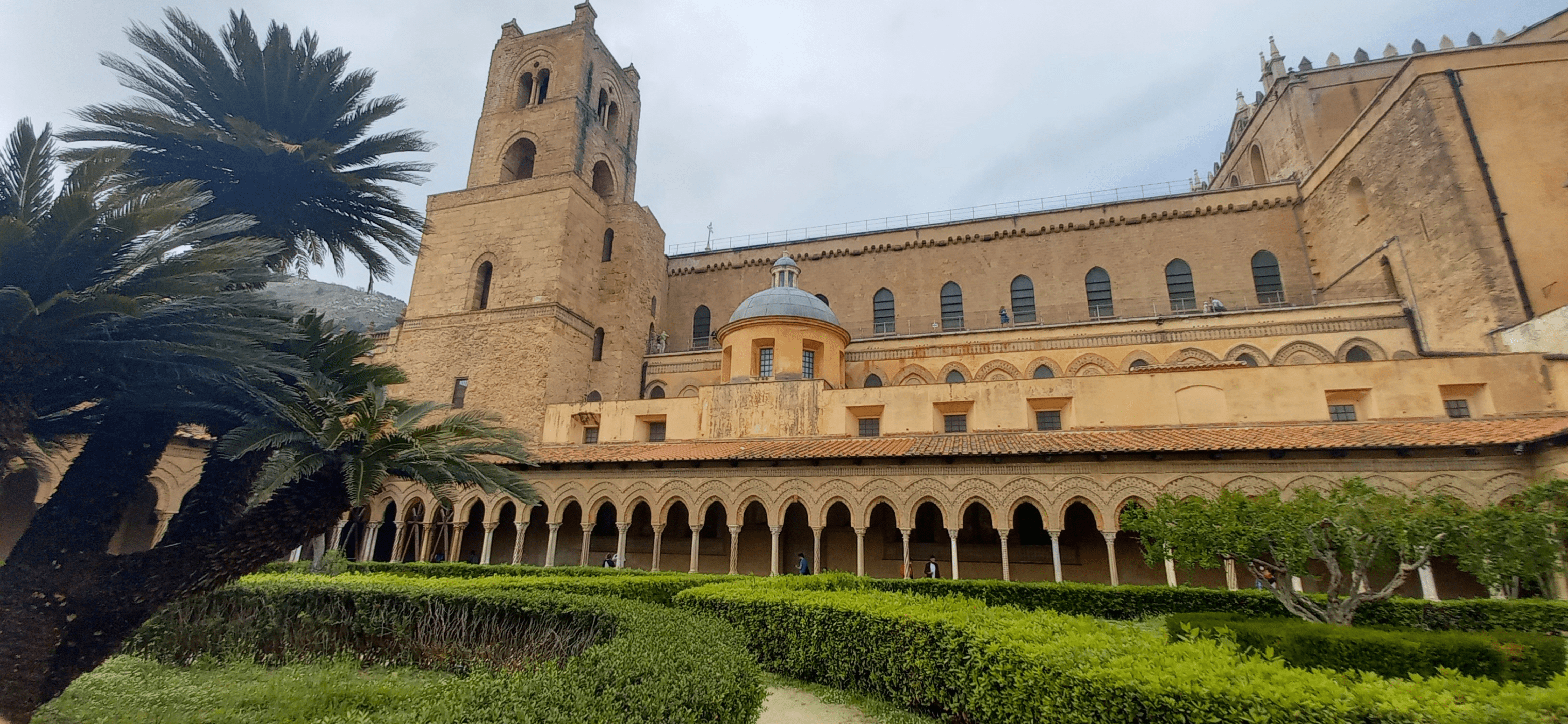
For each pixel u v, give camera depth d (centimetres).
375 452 1081
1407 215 3086
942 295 4191
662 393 4109
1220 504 1366
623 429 3234
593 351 4038
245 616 1355
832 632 1132
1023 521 2766
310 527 1064
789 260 3638
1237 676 660
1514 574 1195
